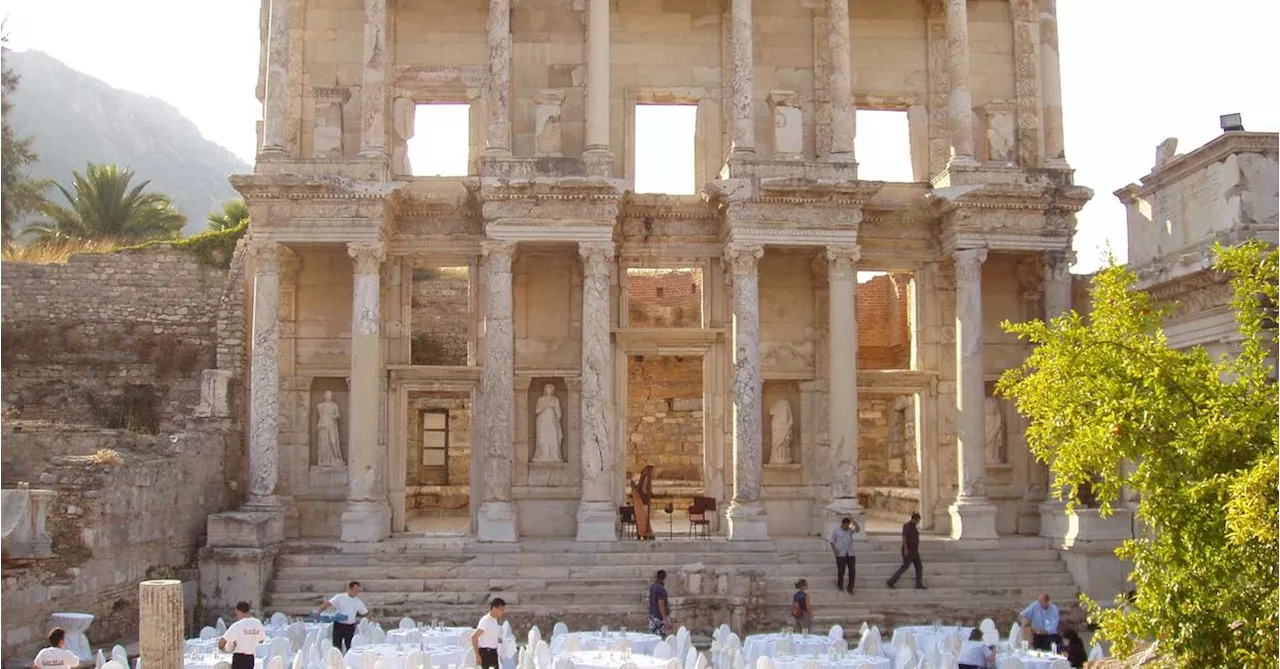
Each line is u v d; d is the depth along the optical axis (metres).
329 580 33.34
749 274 36.75
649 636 24.86
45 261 45.91
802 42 40.25
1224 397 16.30
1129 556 17.45
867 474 50.88
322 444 38.56
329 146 38.38
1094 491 18.02
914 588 33.44
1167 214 27.52
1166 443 16.47
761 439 37.47
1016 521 39.38
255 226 36.31
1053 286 38.00
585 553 34.97
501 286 36.34
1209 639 15.73
